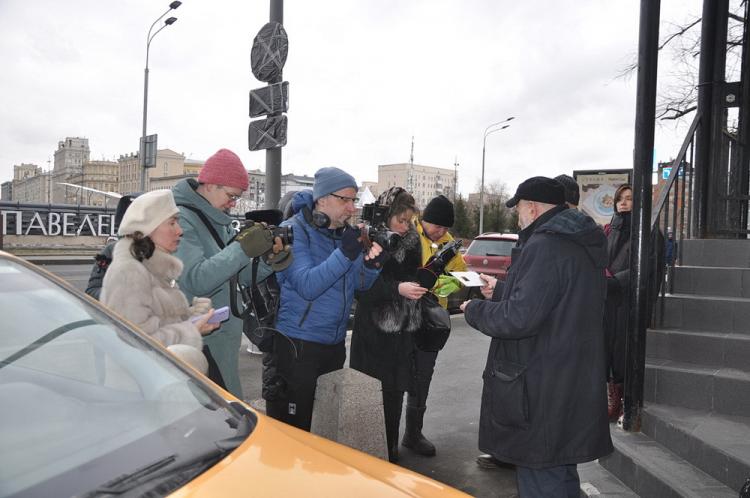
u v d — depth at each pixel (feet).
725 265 15.89
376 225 10.29
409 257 11.87
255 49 22.36
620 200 14.60
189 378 5.91
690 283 14.61
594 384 8.30
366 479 5.04
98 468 4.46
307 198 10.44
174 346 7.08
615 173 57.11
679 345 12.90
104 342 5.77
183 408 5.46
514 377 8.31
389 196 11.91
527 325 8.04
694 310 13.50
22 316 5.53
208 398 5.74
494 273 38.75
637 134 11.82
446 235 15.12
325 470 5.01
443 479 12.57
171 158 423.64
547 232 8.43
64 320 5.71
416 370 13.69
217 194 9.30
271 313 9.77
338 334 10.32
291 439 5.50
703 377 11.82
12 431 4.68
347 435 10.32
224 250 8.59
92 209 102.73
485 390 8.87
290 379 9.86
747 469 9.11
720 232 18.11
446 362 23.38
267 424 5.71
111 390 5.37
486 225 189.88
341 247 9.14
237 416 5.64
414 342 12.45
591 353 8.32
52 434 4.74
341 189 9.86
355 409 10.40
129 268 7.66
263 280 9.83
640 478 10.30
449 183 419.54
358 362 12.20
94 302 6.23
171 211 8.05
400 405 12.60
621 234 14.52
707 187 18.26
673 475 9.89
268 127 22.02
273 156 22.41
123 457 4.64
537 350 8.27
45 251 96.99
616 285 13.62
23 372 5.19
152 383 5.62
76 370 5.39
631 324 11.83
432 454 13.78
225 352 9.51
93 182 485.15
